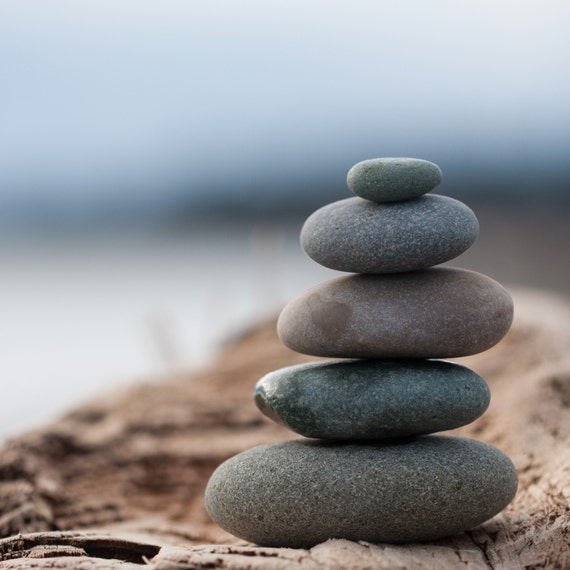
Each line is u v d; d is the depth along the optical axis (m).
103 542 0.68
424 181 0.68
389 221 0.67
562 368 0.87
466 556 0.65
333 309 0.68
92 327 2.60
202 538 0.76
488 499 0.67
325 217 0.68
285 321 0.69
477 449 0.68
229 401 1.02
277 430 0.94
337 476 0.66
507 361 0.96
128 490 0.85
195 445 0.92
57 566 0.64
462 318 0.67
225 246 5.42
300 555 0.64
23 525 0.76
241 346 1.35
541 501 0.71
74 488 0.84
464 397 0.67
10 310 3.08
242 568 0.62
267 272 2.12
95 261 5.12
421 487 0.66
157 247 5.64
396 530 0.66
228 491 0.67
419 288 0.68
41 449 0.88
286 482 0.66
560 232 3.12
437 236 0.67
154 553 0.68
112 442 0.92
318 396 0.67
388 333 0.67
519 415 0.81
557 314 1.18
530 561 0.65
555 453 0.76
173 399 1.03
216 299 2.28
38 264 5.03
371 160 0.68
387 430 0.67
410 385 0.67
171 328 1.82
